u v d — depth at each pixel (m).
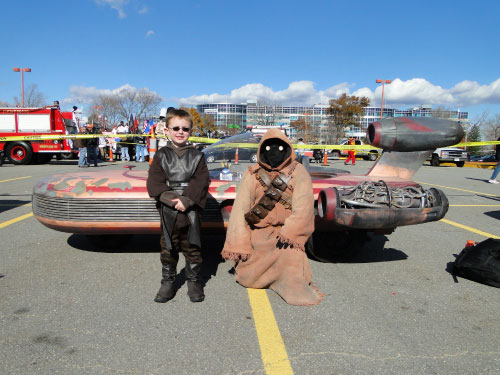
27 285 3.30
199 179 2.91
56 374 2.10
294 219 2.98
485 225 6.19
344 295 3.23
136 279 3.47
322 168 4.95
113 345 2.39
